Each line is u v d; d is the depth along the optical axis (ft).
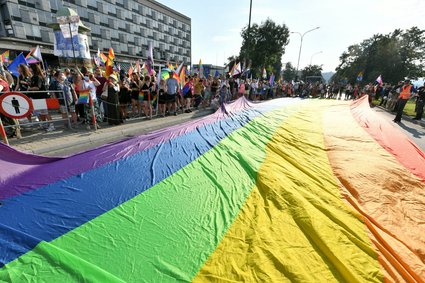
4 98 18.90
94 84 27.48
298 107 44.75
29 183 12.32
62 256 7.41
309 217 10.19
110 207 10.68
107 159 15.52
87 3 154.61
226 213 10.75
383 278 7.57
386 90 68.33
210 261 8.02
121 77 43.24
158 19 221.25
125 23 186.91
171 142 19.56
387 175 15.62
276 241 9.04
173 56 250.16
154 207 10.89
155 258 8.00
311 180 14.61
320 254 8.59
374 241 9.26
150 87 33.65
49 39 132.05
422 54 165.89
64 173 13.48
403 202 12.84
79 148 20.84
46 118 25.22
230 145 19.74
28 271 6.93
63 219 9.73
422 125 40.06
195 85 44.75
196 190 12.62
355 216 11.00
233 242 8.95
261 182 13.52
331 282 7.45
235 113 34.01
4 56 47.21
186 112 40.81
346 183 14.47
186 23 260.83
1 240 8.00
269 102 51.01
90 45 162.30
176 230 9.47
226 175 14.48
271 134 24.02
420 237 10.07
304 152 19.95
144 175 13.82
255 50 132.36
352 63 212.64
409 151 21.13
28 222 9.45
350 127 28.94
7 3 112.98
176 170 14.74
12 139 21.33
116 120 28.53
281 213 10.79
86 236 8.83
